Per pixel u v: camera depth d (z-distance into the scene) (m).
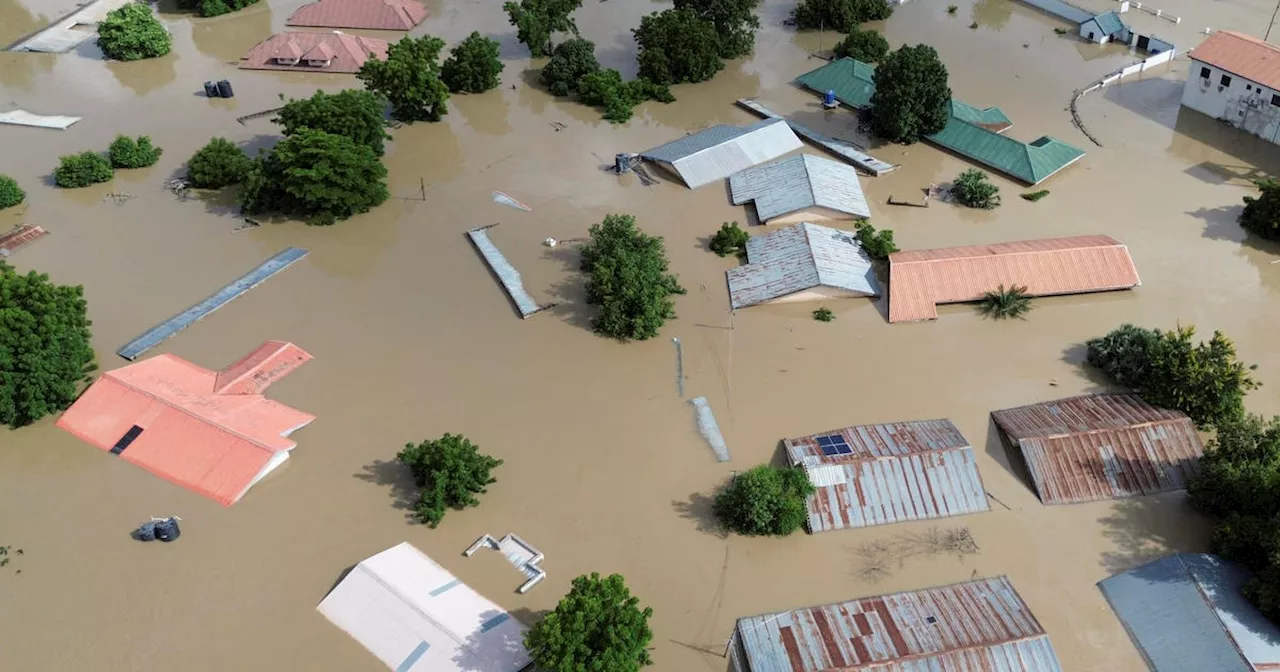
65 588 46.25
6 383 53.62
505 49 100.31
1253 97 78.81
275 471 51.81
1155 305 62.03
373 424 54.62
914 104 78.00
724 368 57.94
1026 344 59.09
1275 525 42.69
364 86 93.00
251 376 57.06
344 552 47.50
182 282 66.81
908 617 42.22
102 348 60.75
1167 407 52.28
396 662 41.88
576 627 38.34
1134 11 103.12
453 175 79.06
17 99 91.94
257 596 45.50
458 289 65.75
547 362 58.97
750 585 45.28
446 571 46.06
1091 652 41.94
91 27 106.56
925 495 48.28
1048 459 49.47
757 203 72.19
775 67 95.69
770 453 52.06
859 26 102.69
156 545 48.12
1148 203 72.25
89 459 52.91
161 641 43.75
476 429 54.16
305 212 74.06
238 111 89.12
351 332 61.78
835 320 61.34
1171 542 46.56
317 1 107.31
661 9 107.75
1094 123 83.31
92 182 78.06
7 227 72.81
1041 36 99.62
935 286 61.75
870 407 54.75
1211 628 40.97
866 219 70.62
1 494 51.12
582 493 50.22
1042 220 70.69
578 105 89.94
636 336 59.91
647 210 73.31
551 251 68.94
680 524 48.41
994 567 45.59
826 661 40.16
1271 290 63.22
